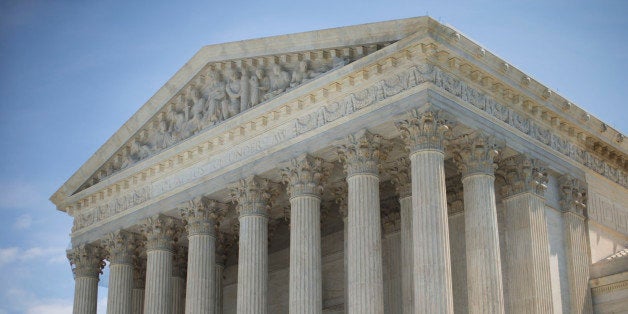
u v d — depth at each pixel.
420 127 56.34
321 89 62.31
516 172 62.38
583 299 63.72
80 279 81.12
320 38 63.53
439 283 53.69
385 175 66.75
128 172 76.75
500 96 61.31
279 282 81.00
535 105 63.19
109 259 80.19
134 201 77.25
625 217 71.81
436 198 55.28
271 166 65.31
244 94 68.94
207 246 70.31
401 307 69.06
